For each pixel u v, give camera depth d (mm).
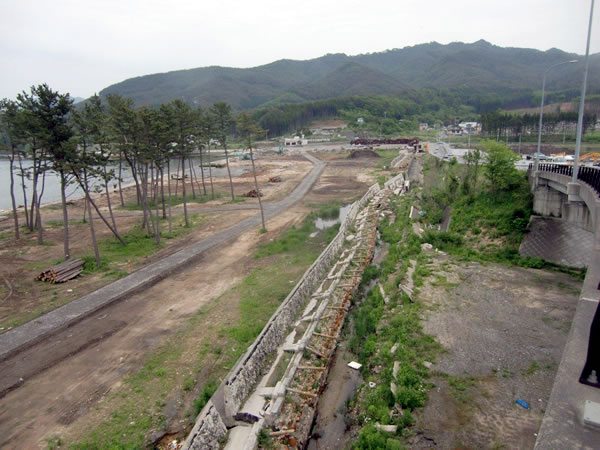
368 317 21047
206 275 28016
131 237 38250
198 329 20172
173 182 76938
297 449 13062
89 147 35188
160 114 37594
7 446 12883
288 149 133250
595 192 19891
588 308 10250
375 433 12984
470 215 34875
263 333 17641
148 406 14719
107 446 12828
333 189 62000
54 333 20250
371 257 31078
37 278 27844
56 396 15383
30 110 27781
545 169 30953
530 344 17844
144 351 18375
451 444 12609
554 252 27484
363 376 16812
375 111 198625
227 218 45125
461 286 24312
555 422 7117
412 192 51625
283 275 26859
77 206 57156
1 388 15930
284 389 15180
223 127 53469
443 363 16703
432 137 153000
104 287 26000
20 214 52500
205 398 14734
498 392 14789
